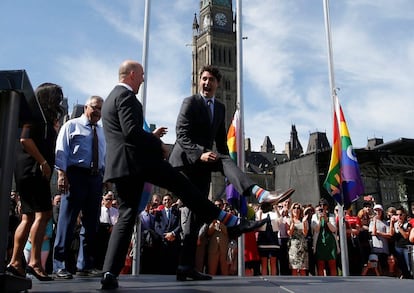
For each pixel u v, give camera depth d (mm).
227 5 112812
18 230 4922
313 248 11555
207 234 10969
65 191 6414
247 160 99375
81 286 4121
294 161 20578
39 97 5422
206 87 5414
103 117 4312
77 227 9719
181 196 4266
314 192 19125
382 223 12250
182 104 5332
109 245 4039
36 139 5129
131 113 4086
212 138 5375
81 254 6992
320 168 20469
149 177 4207
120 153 4098
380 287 3990
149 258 10672
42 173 5023
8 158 3010
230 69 107938
